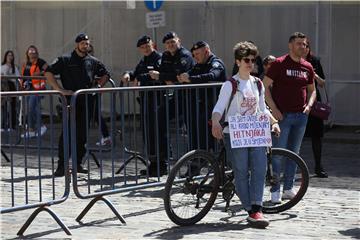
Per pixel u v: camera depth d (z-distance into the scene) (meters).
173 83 12.31
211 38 20.59
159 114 11.38
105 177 12.12
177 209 9.23
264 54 20.05
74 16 22.44
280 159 9.98
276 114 10.26
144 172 11.86
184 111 11.05
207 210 9.38
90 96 12.37
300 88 10.36
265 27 19.97
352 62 19.16
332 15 19.20
